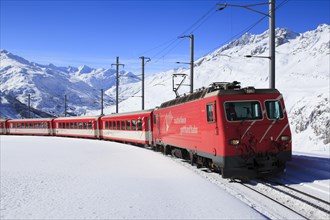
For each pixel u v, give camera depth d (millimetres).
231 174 12859
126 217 8133
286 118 13289
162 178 13328
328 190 11055
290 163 15656
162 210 8656
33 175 14891
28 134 61438
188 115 17000
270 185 12297
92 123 45406
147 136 29828
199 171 15938
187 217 7996
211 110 13742
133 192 10891
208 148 14258
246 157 12867
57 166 17891
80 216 8312
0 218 8258
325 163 13688
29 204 9625
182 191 10820
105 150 27266
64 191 11359
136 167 16703
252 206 9445
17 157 23000
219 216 8000
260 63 182375
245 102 13195
